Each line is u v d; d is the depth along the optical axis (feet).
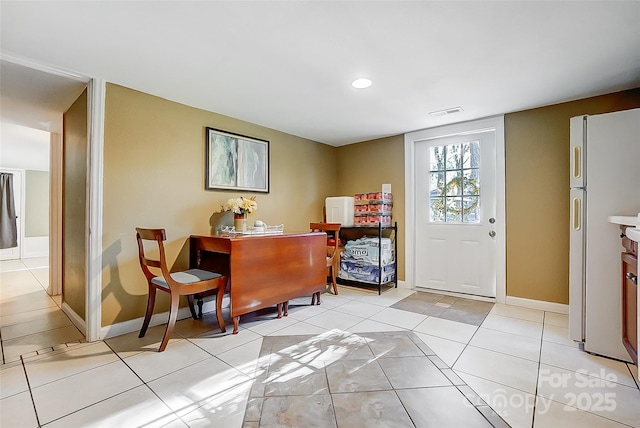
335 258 12.25
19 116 10.23
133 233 8.25
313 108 9.82
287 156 12.73
